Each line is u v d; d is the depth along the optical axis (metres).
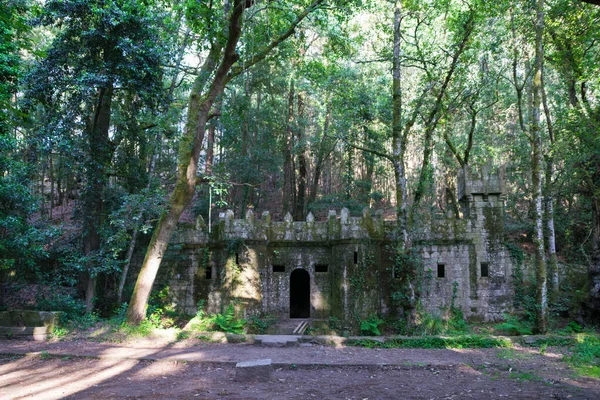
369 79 32.03
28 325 19.27
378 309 22.09
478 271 23.17
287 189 38.34
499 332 21.12
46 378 12.30
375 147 27.73
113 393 10.63
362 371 13.49
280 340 17.84
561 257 29.08
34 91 20.70
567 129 21.84
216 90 20.39
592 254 21.44
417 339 18.09
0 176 20.33
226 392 10.69
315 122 42.56
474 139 34.38
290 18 20.17
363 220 22.23
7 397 10.38
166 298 24.94
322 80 23.89
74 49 21.38
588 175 21.12
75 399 10.10
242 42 20.94
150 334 18.55
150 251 19.73
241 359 14.59
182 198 19.95
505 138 36.00
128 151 26.53
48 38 31.61
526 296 22.73
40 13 20.59
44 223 23.30
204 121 20.47
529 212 31.77
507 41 24.09
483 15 20.39
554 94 29.78
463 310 22.80
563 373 12.82
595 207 21.47
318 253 23.64
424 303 22.78
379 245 22.97
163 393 10.60
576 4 20.64
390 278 22.98
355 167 45.69
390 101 24.44
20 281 24.67
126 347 16.67
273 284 23.50
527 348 17.53
